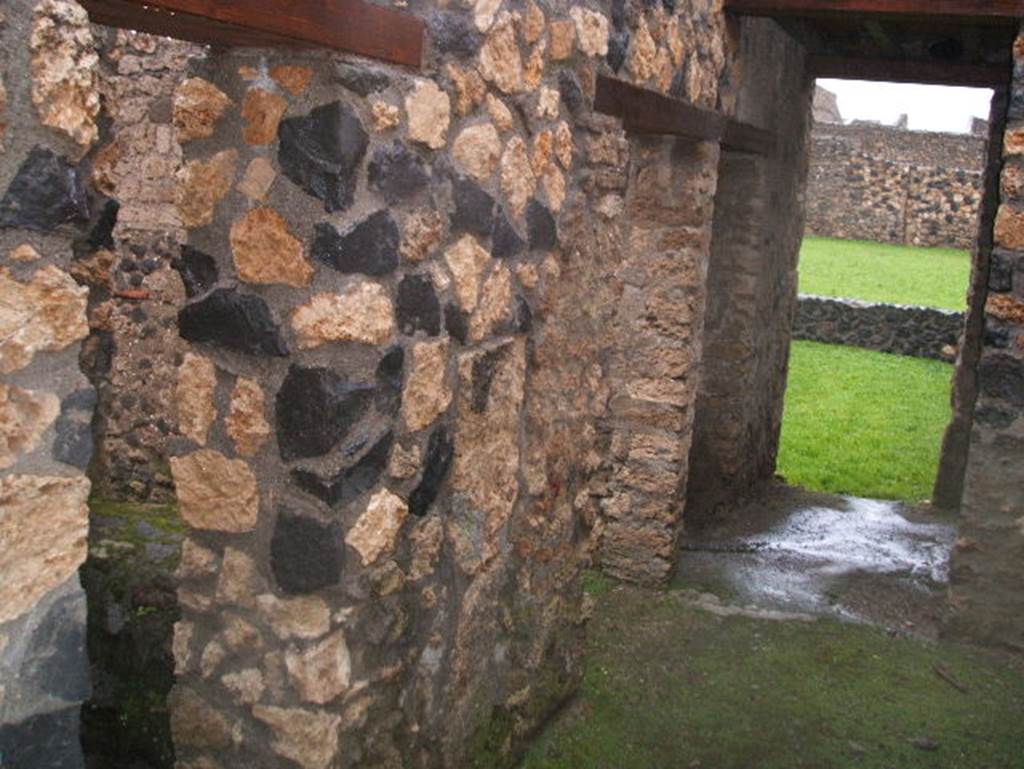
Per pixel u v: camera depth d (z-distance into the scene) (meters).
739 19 5.07
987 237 6.70
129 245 5.04
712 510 6.34
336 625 2.39
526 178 2.90
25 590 1.46
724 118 4.95
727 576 5.42
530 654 3.36
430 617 2.74
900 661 4.48
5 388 1.41
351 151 2.19
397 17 2.25
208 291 2.35
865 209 22.41
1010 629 4.60
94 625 3.43
